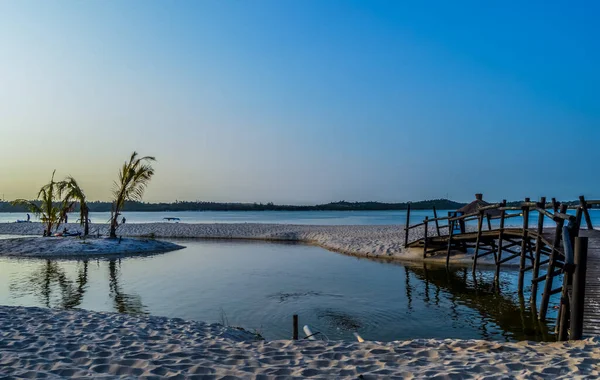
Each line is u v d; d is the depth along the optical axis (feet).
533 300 39.40
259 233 121.70
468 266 62.75
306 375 17.26
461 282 51.31
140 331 25.50
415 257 70.33
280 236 114.93
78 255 75.61
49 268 61.87
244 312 37.01
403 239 88.99
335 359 19.69
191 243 104.63
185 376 16.99
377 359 19.51
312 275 55.88
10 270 59.98
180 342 23.17
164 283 50.26
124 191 88.33
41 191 89.76
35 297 42.83
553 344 22.06
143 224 155.74
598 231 50.01
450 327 32.71
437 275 55.98
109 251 79.36
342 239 97.19
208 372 17.58
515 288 47.96
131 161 87.71
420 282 51.16
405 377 16.84
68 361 18.99
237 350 21.24
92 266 63.77
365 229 124.47
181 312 37.04
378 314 36.52
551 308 38.52
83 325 26.53
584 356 19.15
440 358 19.69
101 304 39.93
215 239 115.85
